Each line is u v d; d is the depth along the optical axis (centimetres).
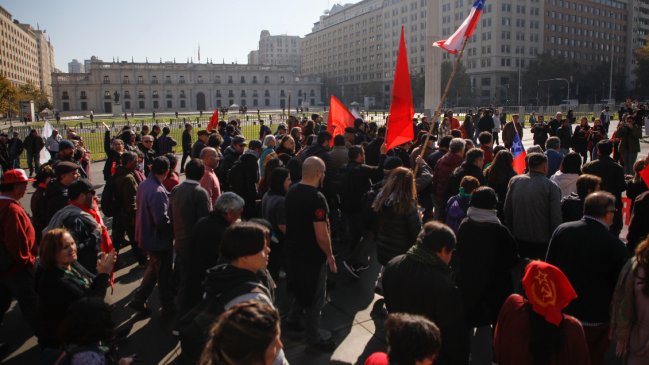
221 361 191
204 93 12975
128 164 728
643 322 318
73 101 11869
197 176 520
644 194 495
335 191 784
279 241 560
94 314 271
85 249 452
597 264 362
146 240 546
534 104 9356
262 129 1465
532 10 10250
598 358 376
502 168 657
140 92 12362
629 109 2772
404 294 319
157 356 471
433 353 211
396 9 12444
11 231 456
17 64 13438
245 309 195
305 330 513
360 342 492
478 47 10281
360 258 689
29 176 1734
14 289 466
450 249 322
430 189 780
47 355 347
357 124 1092
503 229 414
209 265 436
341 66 15375
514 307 293
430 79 2769
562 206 555
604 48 12000
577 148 1545
